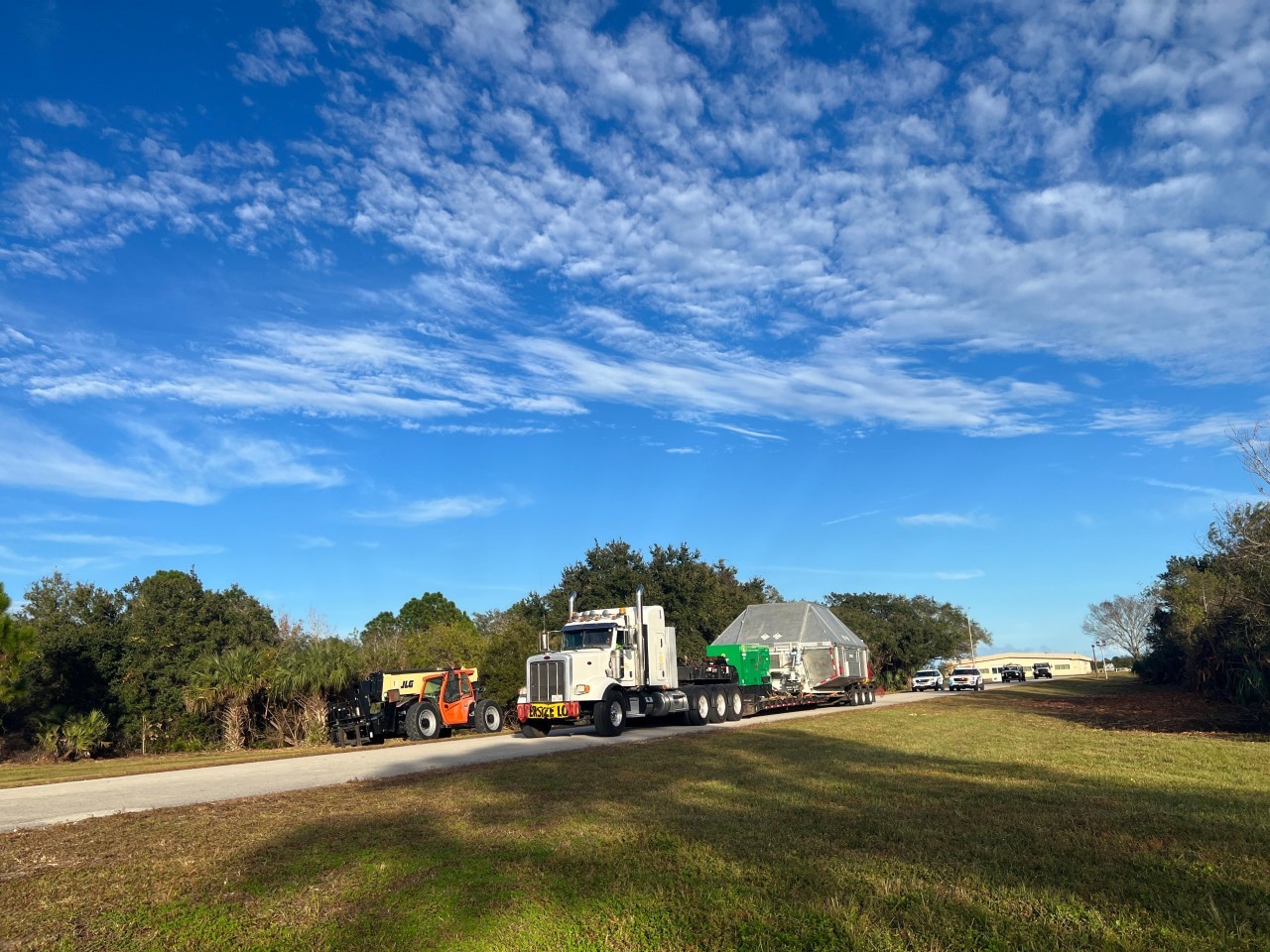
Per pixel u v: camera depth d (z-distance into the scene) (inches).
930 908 232.1
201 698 1178.0
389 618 2886.3
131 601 1393.9
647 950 211.9
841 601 3006.9
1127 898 237.5
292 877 285.9
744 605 1951.3
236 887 276.5
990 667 4968.0
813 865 278.1
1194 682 1341.0
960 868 269.6
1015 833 314.5
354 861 303.0
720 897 246.7
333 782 527.5
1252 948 200.2
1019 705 1186.0
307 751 863.7
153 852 329.4
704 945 213.6
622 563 1814.7
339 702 1163.9
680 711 934.4
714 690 995.9
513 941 219.3
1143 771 478.3
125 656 1298.0
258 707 1222.9
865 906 235.3
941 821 339.3
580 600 1790.1
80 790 551.8
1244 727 757.9
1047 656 5654.5
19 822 415.2
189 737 1222.3
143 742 1239.5
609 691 852.0
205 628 1363.2
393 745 882.8
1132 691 1552.7
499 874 280.1
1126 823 327.3
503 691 1205.1
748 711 1072.8
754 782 459.5
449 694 971.9
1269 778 444.8
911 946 207.5
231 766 708.7
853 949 206.1
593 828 344.8
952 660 3230.8
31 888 281.0
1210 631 1077.8
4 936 234.1
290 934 229.6
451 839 333.1
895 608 2925.7
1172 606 1765.5
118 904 261.1
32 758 1164.5
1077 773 473.4
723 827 339.0
